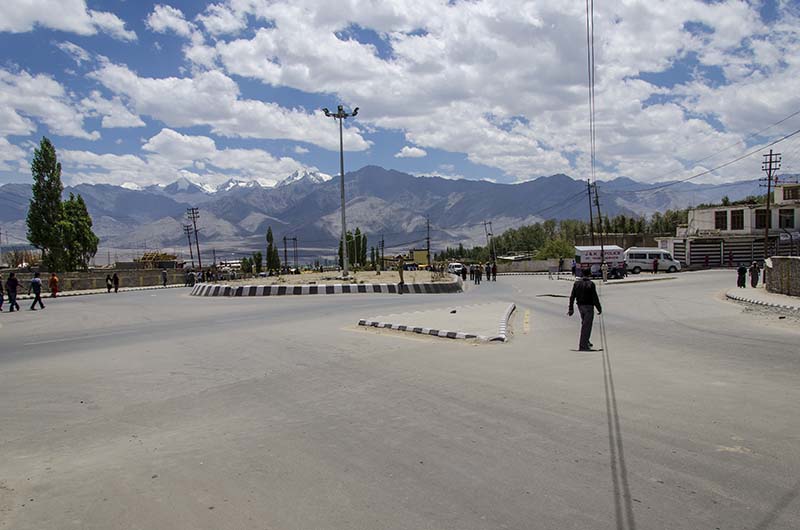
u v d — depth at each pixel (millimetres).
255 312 21547
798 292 24734
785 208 62281
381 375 9523
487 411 7094
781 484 4680
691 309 22109
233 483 4957
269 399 8047
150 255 107500
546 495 4555
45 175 57594
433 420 6754
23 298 36562
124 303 29031
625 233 98062
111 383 9383
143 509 4477
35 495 4812
